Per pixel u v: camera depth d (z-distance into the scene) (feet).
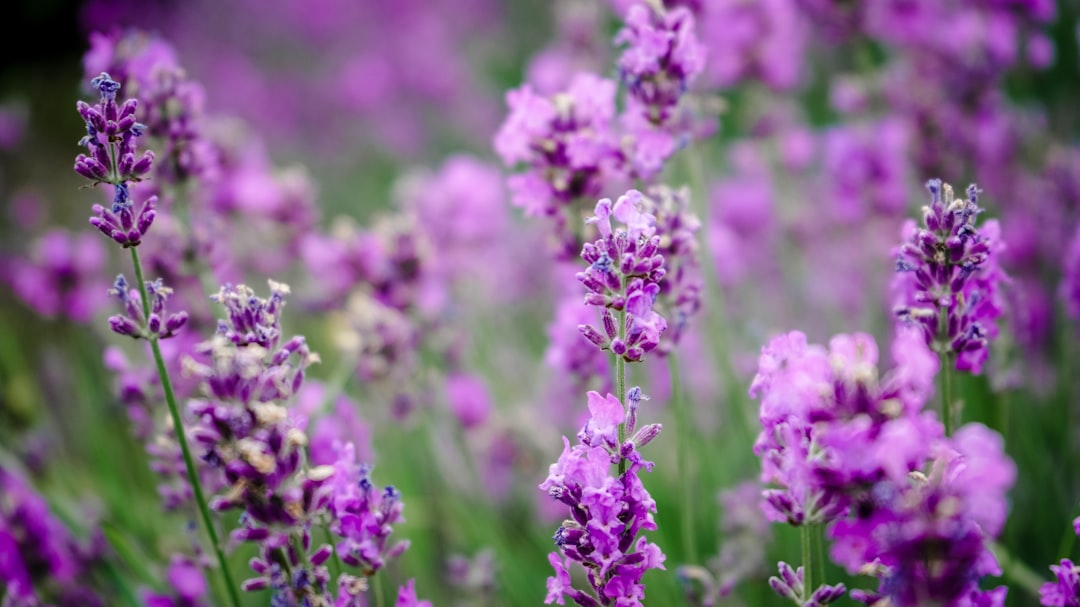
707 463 1.85
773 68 2.21
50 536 1.64
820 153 2.98
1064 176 2.06
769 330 2.32
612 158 1.52
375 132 4.42
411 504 1.79
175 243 1.67
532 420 1.97
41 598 1.63
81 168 1.36
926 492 1.23
